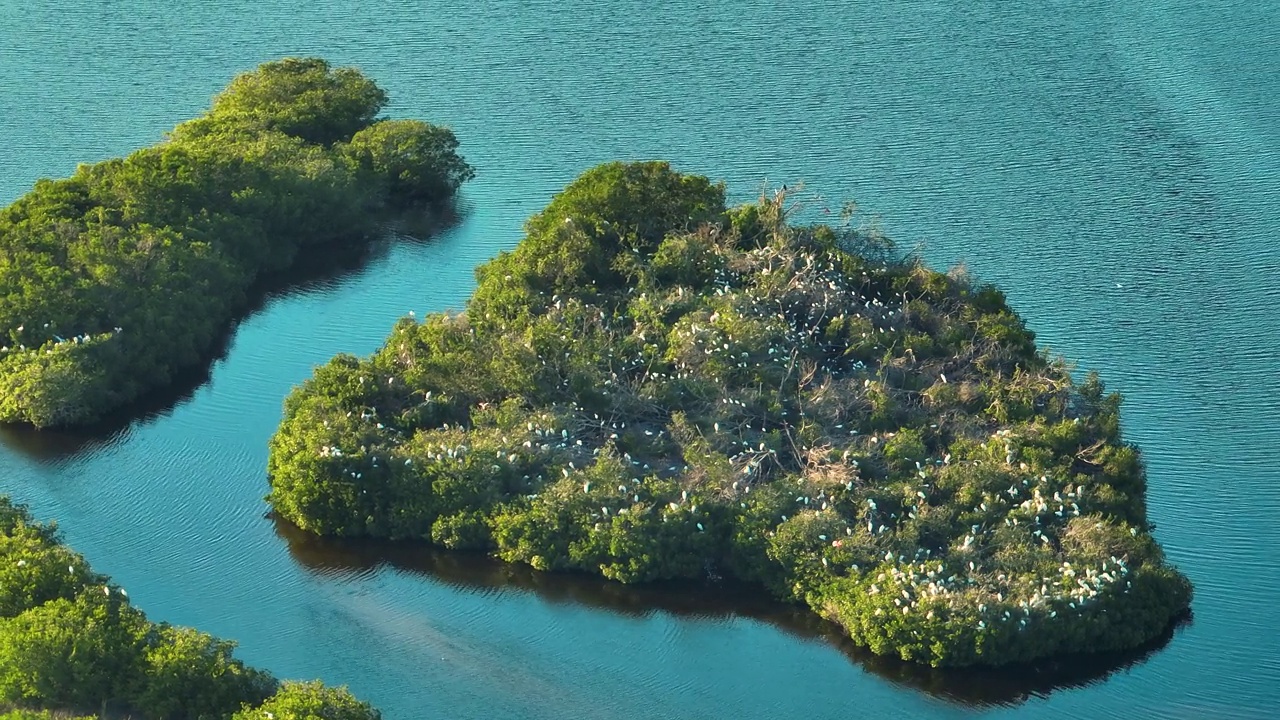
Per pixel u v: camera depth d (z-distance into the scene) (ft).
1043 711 269.44
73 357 346.33
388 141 467.93
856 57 582.35
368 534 307.17
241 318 399.44
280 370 375.45
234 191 424.05
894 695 271.69
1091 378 349.00
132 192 405.39
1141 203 472.03
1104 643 277.44
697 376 336.70
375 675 273.95
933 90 552.82
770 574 292.40
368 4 631.15
